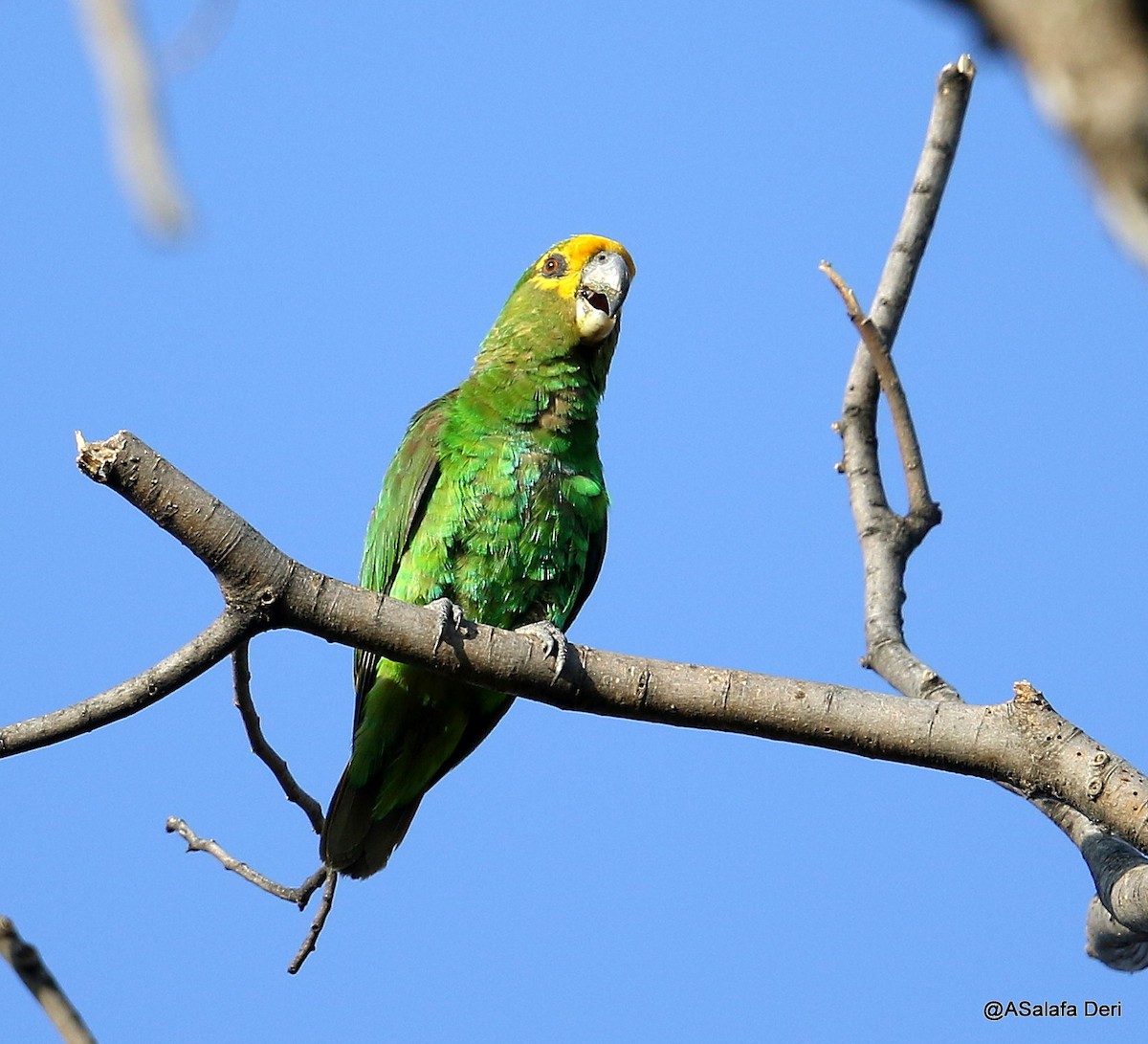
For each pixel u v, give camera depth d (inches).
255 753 443.8
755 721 400.8
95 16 129.8
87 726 366.6
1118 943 402.9
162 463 365.1
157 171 128.1
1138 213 121.3
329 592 390.6
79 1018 194.7
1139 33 118.5
